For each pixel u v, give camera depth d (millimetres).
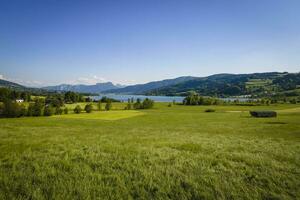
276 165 9750
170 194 6715
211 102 164125
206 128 37188
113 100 171375
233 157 11164
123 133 24750
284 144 16172
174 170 8820
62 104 117625
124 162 9945
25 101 124188
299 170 9102
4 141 15727
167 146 14102
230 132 29062
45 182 7406
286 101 181375
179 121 65188
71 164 9414
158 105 156750
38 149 12711
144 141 16391
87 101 157500
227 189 7094
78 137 18969
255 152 12672
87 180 7609
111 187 7059
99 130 29641
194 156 11156
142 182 7488
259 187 7324
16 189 6816
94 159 10312
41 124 50406
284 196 6660
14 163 9430
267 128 36156
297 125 42094
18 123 52844
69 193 6578
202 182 7652
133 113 100688
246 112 103625
